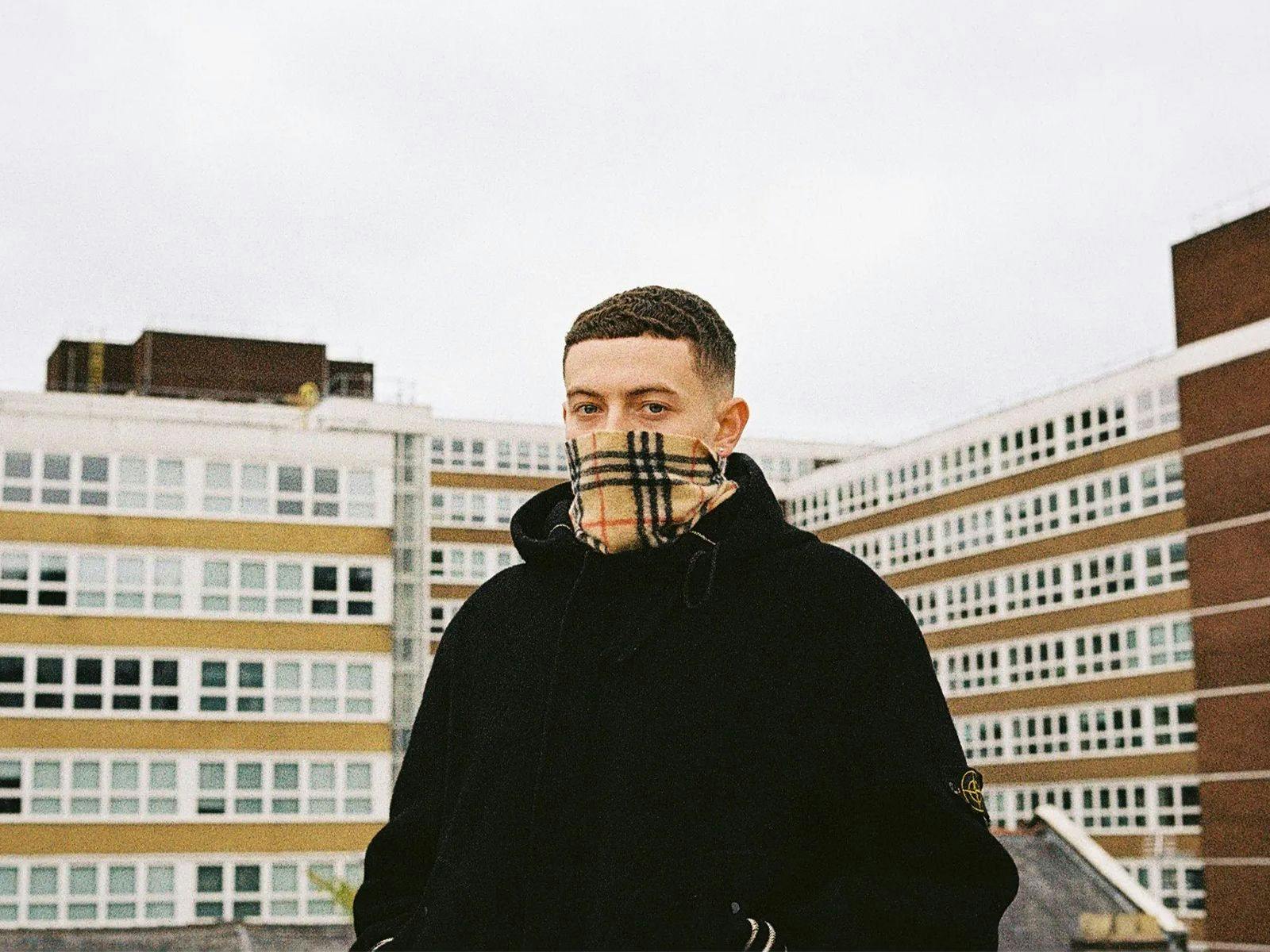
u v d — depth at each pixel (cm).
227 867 4934
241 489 5181
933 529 7025
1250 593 5447
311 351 6431
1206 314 5706
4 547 4947
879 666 240
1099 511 6216
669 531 243
